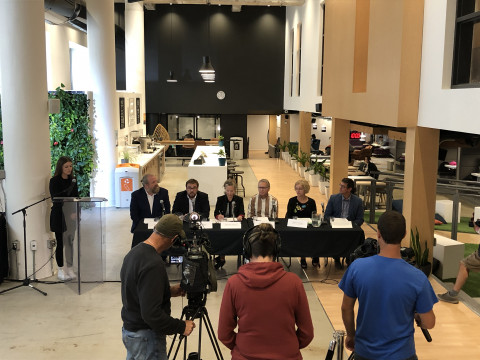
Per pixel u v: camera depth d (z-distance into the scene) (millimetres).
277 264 2467
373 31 7250
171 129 21234
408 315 2570
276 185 14695
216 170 11492
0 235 6223
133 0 13430
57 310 5594
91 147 10141
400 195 14336
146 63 20438
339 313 5629
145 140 14336
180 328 2945
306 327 2498
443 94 5660
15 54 6027
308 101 15250
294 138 24453
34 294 6023
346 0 8672
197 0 16297
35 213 6340
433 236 6910
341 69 9016
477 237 9430
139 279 2830
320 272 6953
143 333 2975
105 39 10594
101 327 5199
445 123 5629
